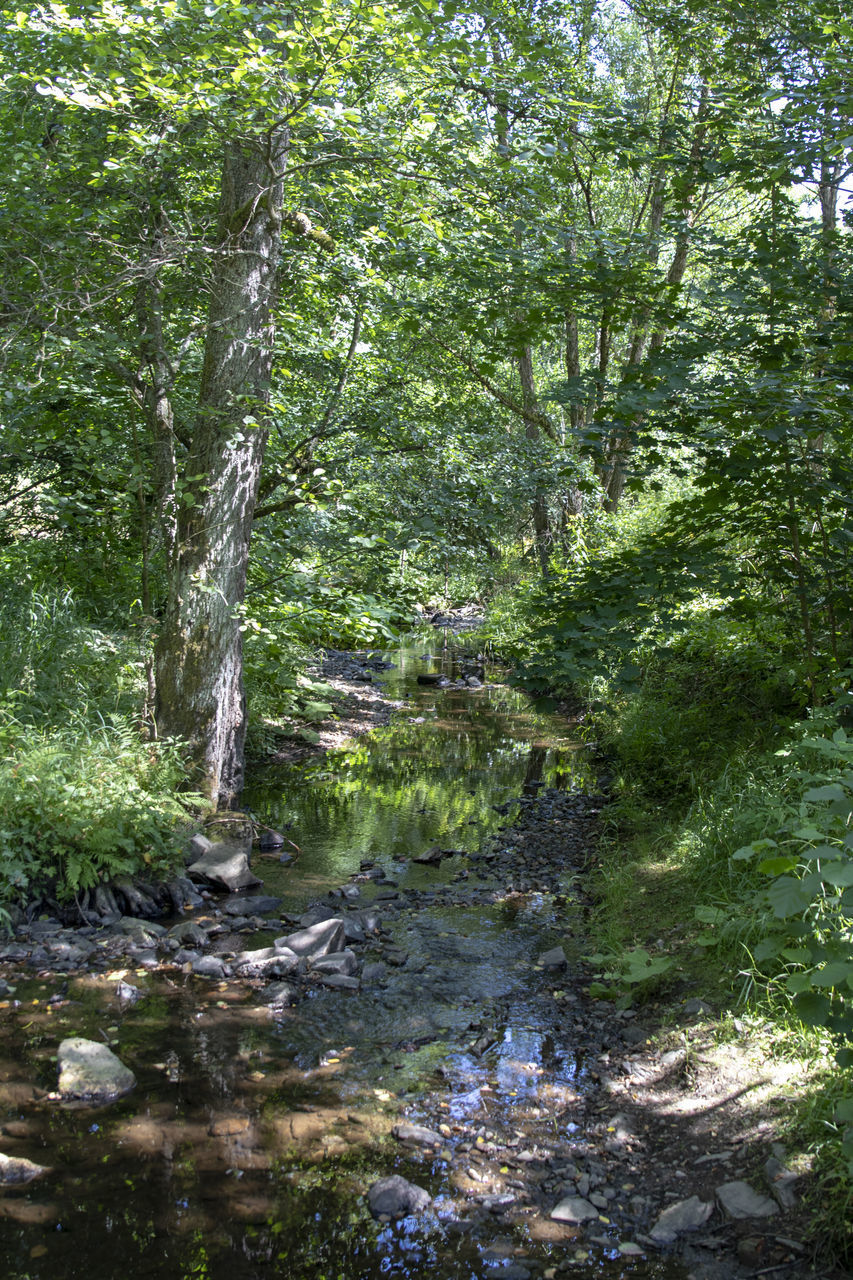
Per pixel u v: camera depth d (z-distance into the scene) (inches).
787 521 232.4
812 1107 131.2
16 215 256.4
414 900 253.0
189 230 283.6
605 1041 173.0
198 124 241.6
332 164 288.4
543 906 249.1
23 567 355.6
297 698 488.7
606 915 233.6
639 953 190.9
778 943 132.3
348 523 323.6
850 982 110.2
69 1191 129.1
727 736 317.4
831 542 245.4
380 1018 184.2
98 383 321.1
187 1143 140.8
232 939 224.4
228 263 282.5
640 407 211.9
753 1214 120.4
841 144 213.5
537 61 274.1
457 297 299.3
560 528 561.3
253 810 339.6
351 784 382.3
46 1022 178.7
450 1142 142.3
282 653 418.9
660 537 253.8
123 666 320.8
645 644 225.3
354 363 365.4
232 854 262.5
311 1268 115.0
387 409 343.3
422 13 229.8
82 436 336.8
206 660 280.7
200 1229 121.7
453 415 373.7
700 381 222.7
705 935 195.2
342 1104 152.5
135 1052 168.4
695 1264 115.0
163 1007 187.2
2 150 261.0
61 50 236.8
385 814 339.9
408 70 258.1
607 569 248.7
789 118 241.0
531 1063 166.4
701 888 218.8
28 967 204.2
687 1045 161.9
